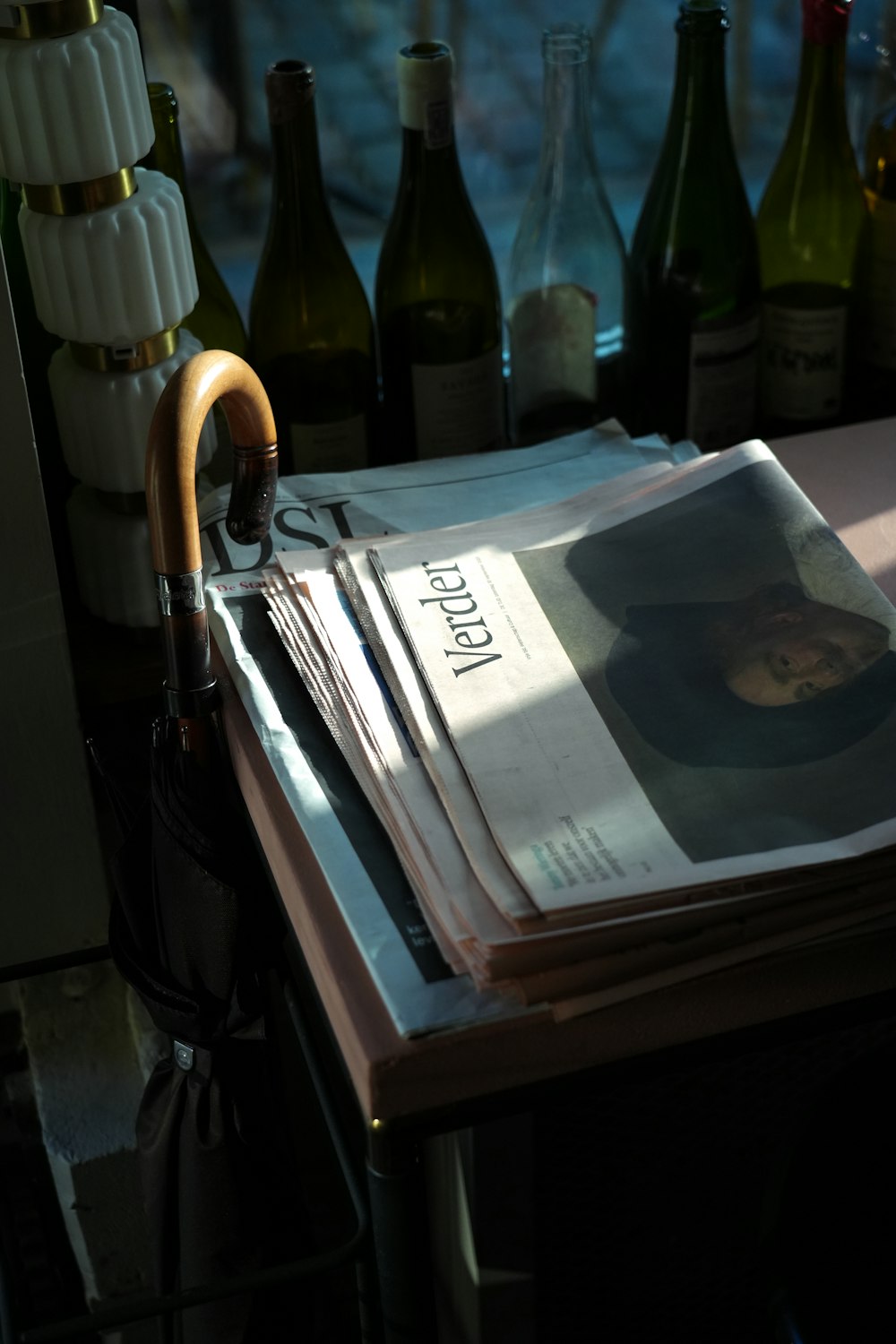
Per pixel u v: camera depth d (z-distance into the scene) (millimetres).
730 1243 1023
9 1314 636
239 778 593
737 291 877
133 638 791
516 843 470
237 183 970
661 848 467
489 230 1060
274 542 701
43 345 786
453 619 578
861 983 482
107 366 705
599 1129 947
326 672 575
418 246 873
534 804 490
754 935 457
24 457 674
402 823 497
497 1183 878
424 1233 480
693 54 825
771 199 945
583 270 906
